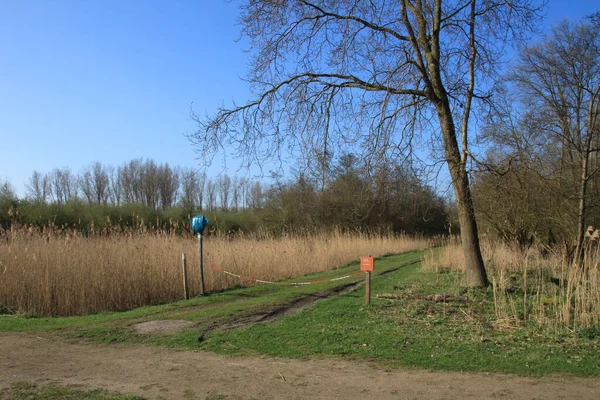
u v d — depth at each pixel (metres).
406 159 10.23
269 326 8.23
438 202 13.44
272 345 7.08
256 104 11.81
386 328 7.94
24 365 6.15
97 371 5.92
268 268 15.98
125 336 7.72
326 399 4.98
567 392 5.19
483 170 10.72
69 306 10.64
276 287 13.65
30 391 5.12
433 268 16.34
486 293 10.70
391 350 6.76
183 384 5.43
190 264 13.50
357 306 9.80
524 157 11.07
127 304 11.66
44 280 10.63
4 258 11.18
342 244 23.25
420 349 6.80
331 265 20.08
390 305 9.80
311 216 34.22
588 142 14.91
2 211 26.22
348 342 7.17
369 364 6.21
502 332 7.70
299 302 10.68
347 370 5.96
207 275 13.67
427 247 35.50
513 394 5.12
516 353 6.62
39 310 10.43
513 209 15.16
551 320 8.20
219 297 11.95
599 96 15.44
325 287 13.09
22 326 8.53
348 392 5.19
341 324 8.28
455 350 6.74
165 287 12.51
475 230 11.34
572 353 6.61
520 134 12.90
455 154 10.72
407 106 10.53
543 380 5.60
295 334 7.63
